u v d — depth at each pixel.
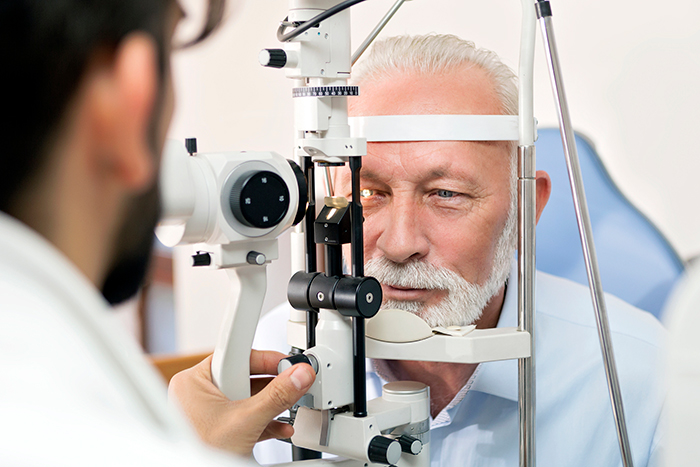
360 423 0.61
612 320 1.09
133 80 0.22
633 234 1.25
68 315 0.21
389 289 0.85
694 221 1.22
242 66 1.95
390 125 0.80
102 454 0.18
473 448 0.97
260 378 0.71
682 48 1.22
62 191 0.23
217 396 0.60
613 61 1.29
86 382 0.20
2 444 0.17
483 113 0.84
